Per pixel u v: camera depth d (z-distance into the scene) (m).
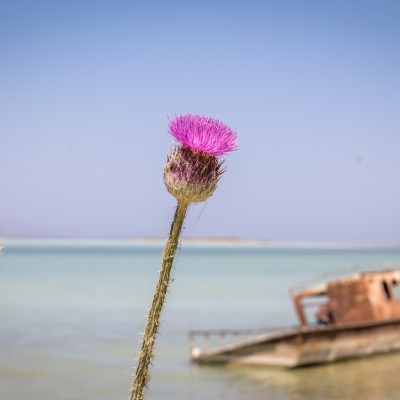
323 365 32.91
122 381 33.25
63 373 35.12
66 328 52.66
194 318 60.03
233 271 140.62
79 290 87.19
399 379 31.31
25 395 30.06
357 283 34.88
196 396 29.50
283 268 153.62
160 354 40.31
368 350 34.12
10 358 39.41
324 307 40.06
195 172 3.48
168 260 3.48
